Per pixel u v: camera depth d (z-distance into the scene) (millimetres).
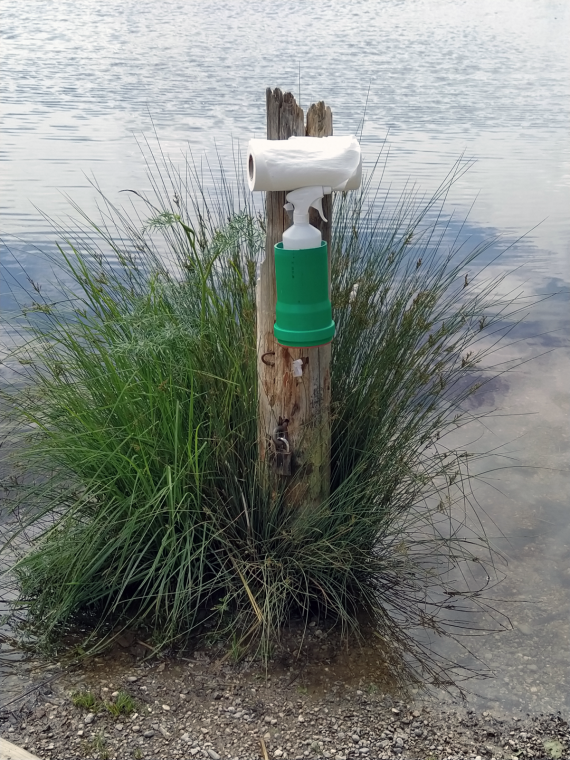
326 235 2938
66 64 19500
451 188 8969
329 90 15656
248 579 3066
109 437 3105
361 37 26797
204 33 27250
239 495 3158
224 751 2498
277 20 32531
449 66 20188
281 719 2648
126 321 3127
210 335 3143
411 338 3318
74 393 3221
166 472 2969
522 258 7141
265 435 3041
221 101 14320
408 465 3279
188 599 3004
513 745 2557
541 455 4488
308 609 3129
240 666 2893
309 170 2605
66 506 3285
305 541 3133
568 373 5422
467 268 6836
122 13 33844
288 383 2945
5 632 3043
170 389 3010
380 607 3230
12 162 9789
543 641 3072
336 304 3252
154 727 2588
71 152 10359
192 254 3416
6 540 3410
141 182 8742
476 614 3225
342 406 3182
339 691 2791
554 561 3580
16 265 6246
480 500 4078
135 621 3092
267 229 2834
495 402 5090
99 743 2502
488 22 32500
